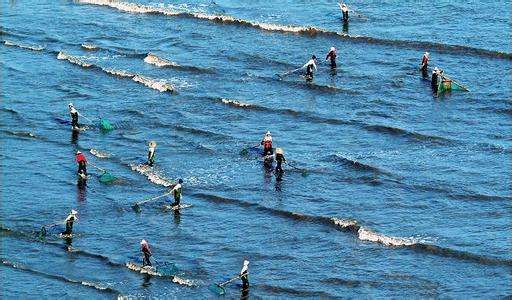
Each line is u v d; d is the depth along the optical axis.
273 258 193.38
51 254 196.00
